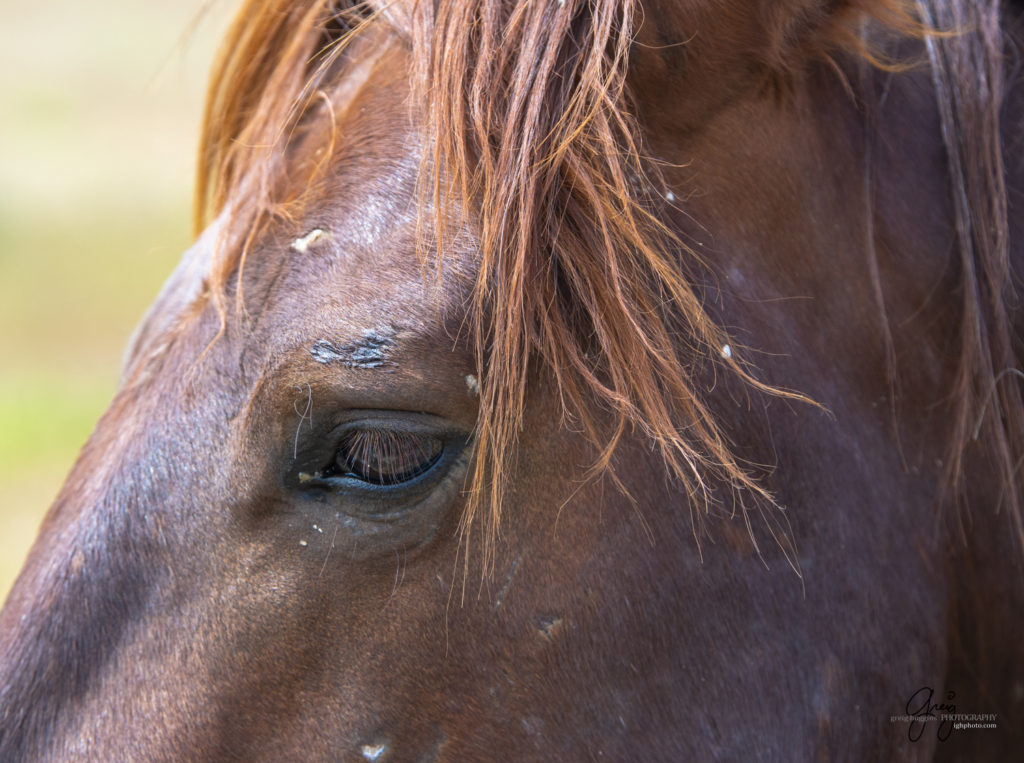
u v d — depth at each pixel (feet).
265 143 5.93
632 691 5.84
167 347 5.89
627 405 5.76
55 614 5.82
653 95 5.80
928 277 5.96
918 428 5.97
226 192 6.10
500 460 5.75
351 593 5.80
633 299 5.77
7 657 5.83
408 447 5.78
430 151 5.79
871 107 5.96
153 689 5.80
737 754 5.86
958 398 5.96
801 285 5.89
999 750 6.15
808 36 5.83
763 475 5.86
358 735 5.80
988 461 6.01
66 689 5.81
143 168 29.19
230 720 5.79
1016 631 6.08
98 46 39.91
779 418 5.87
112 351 20.72
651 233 5.81
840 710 5.91
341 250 5.78
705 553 5.85
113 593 5.81
